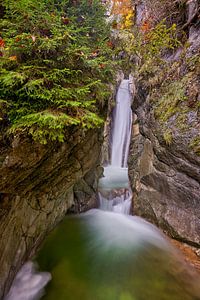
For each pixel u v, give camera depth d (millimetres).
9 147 2424
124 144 9523
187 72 4598
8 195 2734
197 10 4703
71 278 3791
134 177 6711
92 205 6203
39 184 3279
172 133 4359
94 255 4406
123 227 5492
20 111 2600
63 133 2836
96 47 5000
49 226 4531
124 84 10078
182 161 4277
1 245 2809
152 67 5824
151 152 5570
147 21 6141
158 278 3869
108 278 3854
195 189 4188
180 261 4242
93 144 4090
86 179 5984
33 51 3188
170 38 5152
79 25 5195
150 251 4613
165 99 4961
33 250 4012
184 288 3654
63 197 4695
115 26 6727
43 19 3258
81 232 5051
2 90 2639
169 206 4977
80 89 3100
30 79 2789
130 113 9453
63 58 3449
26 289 3330
